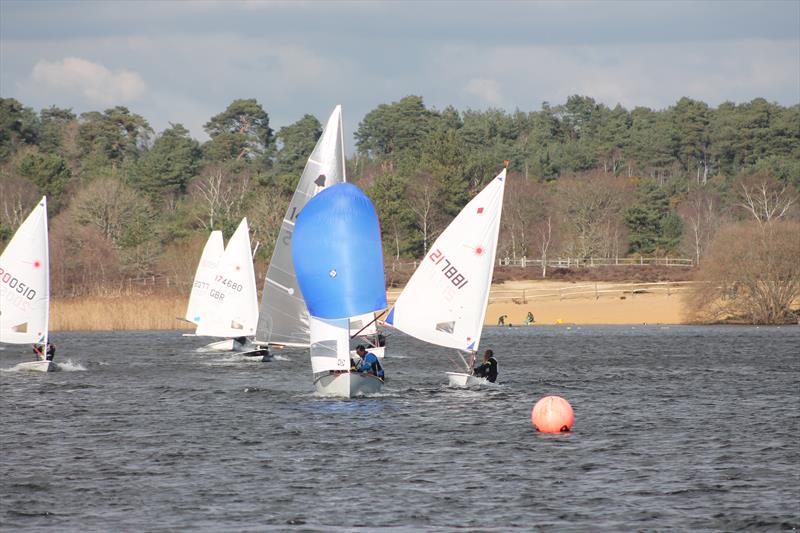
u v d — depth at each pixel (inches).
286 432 4911.4
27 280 7603.4
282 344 7116.1
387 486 3777.1
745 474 3956.7
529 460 4229.8
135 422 5290.4
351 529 3230.8
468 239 6220.5
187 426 5132.9
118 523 3299.7
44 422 5315.0
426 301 6210.6
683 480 3855.8
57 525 3280.0
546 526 3255.4
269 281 7086.6
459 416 5393.7
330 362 6038.4
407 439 4707.2
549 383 7066.9
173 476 3951.8
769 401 6107.3
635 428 5039.4
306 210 5856.3
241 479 3897.6
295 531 3211.1
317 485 3796.8
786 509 3425.2
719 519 3319.4
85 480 3887.8
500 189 6215.6
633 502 3535.9
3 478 3922.2
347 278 5866.1
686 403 6003.9
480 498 3597.4
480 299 6299.2
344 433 4874.5
